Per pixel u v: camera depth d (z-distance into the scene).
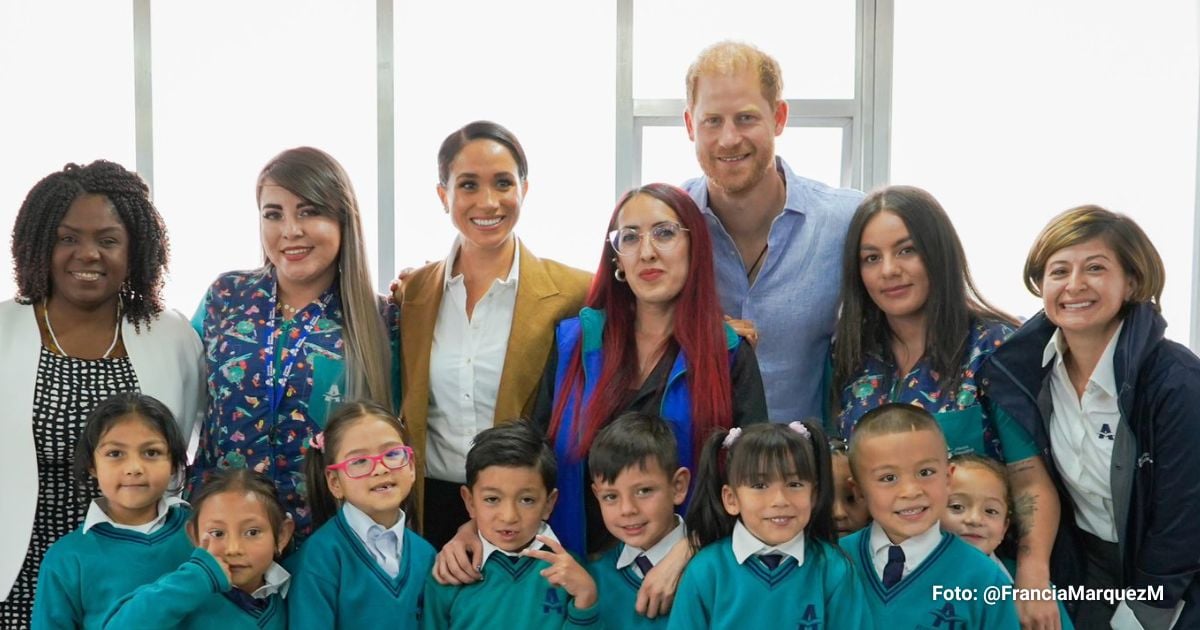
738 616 1.96
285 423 2.29
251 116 3.66
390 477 2.13
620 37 3.56
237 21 3.64
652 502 2.08
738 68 2.44
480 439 2.19
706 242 2.21
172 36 3.62
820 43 3.62
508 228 2.40
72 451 2.21
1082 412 2.16
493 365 2.42
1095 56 3.63
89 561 2.08
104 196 2.27
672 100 3.59
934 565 2.02
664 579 2.04
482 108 3.64
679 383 2.17
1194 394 2.02
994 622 1.98
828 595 1.99
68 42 3.62
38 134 3.64
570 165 3.66
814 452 2.05
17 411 2.18
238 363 2.30
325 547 2.12
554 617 2.11
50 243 2.22
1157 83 3.64
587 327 2.29
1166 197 3.66
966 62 3.64
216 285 2.45
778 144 3.70
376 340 2.38
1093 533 2.21
